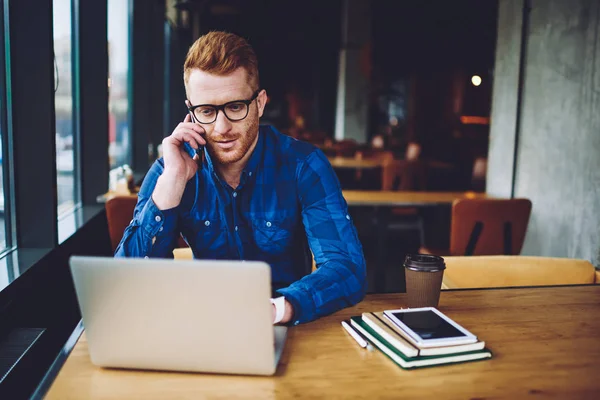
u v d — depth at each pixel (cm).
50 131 280
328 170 163
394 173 553
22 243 283
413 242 573
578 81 378
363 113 1509
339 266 148
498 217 313
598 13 356
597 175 356
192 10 736
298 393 105
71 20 407
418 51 1738
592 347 128
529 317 147
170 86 934
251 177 159
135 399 102
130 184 443
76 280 107
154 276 104
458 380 111
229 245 165
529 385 109
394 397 103
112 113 504
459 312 150
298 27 1939
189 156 155
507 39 470
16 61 274
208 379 110
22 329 225
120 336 110
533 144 434
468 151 1272
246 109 144
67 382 109
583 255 370
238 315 105
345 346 126
